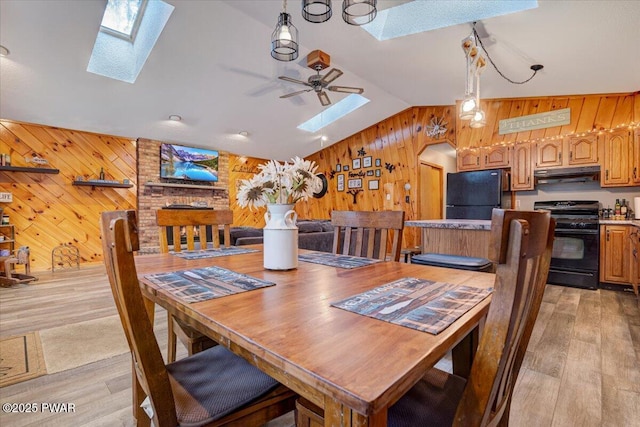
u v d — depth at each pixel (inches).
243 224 305.0
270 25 136.6
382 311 33.5
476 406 24.8
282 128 261.6
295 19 127.3
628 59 122.3
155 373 31.5
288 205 55.4
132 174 237.9
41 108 182.2
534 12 100.7
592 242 156.0
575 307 127.6
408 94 213.9
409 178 254.5
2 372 77.8
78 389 71.2
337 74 151.4
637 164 152.1
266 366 27.5
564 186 179.9
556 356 86.1
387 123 267.7
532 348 91.0
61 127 207.5
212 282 46.3
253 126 249.4
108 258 35.4
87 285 162.7
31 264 199.8
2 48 133.6
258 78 184.1
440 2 118.1
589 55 123.4
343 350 24.7
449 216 198.8
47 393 69.7
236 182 300.0
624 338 97.1
